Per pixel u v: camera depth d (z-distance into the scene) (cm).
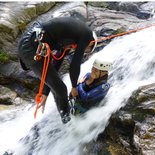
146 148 357
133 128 392
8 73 670
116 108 421
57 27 408
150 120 381
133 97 413
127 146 382
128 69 530
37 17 815
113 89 475
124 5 841
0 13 762
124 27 698
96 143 411
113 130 406
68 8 807
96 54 640
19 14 778
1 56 684
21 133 518
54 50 438
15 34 734
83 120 446
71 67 404
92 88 448
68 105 429
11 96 630
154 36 605
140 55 542
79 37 404
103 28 701
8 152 481
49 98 570
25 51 411
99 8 835
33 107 588
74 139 434
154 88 411
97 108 451
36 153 457
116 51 604
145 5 845
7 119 569
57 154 432
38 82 649
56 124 474
